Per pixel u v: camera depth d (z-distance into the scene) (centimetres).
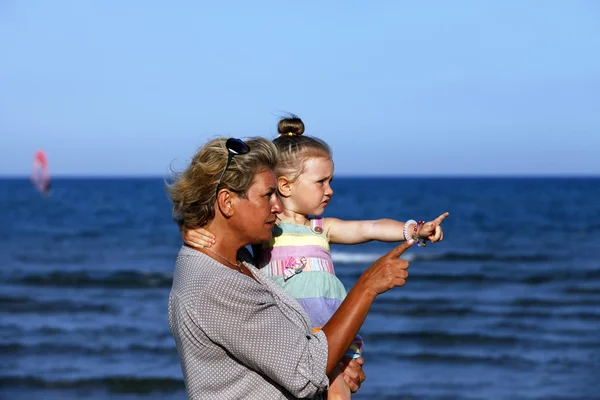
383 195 8500
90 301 1789
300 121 312
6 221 4831
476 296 1875
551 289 2006
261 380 237
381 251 2769
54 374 1103
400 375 1109
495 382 1070
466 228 4031
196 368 237
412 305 1717
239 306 229
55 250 3080
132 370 1128
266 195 246
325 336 238
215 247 247
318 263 288
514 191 9869
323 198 296
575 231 3828
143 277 2148
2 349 1262
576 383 1059
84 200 7862
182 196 243
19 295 1889
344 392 263
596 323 1545
